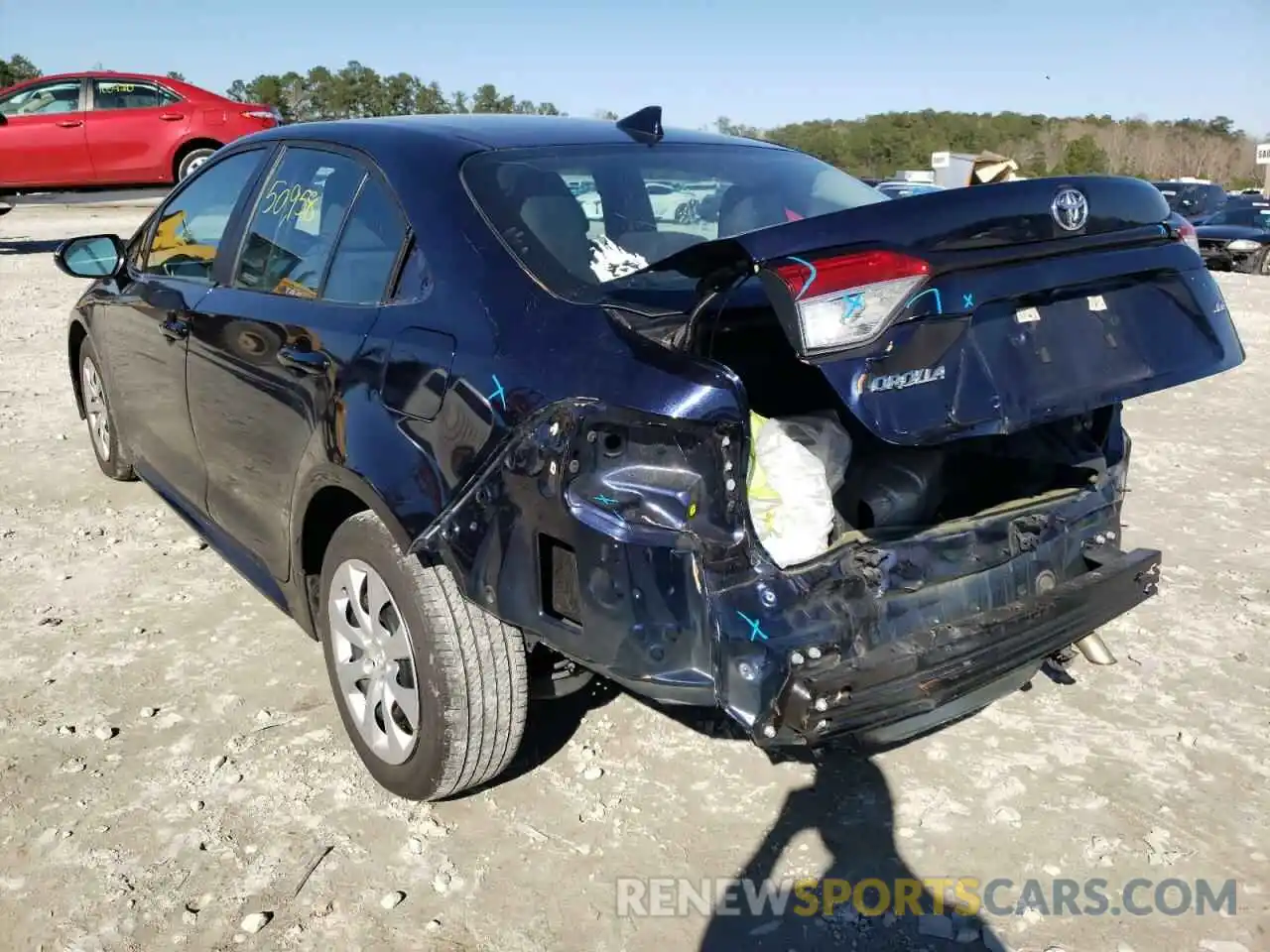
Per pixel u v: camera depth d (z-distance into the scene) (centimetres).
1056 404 244
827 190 349
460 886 269
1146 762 322
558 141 322
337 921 257
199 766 316
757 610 230
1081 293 256
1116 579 286
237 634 398
